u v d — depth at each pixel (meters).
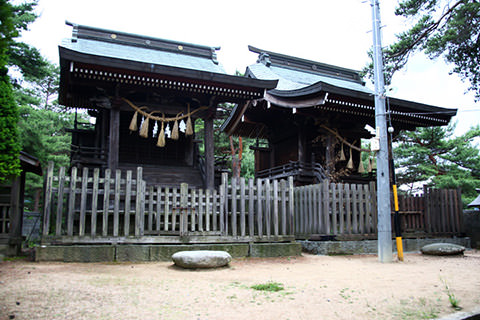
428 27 13.98
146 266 8.44
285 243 10.77
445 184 25.89
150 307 4.93
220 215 10.26
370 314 4.84
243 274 7.66
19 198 10.55
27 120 24.08
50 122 29.00
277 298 5.57
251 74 21.17
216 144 33.16
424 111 18.72
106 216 9.34
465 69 14.16
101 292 5.64
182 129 15.20
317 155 20.58
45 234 8.88
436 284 6.81
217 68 18.17
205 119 15.72
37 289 5.67
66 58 11.73
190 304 5.13
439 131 27.70
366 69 20.70
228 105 30.80
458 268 8.97
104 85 13.49
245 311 4.85
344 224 12.58
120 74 12.85
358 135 20.11
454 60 14.07
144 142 17.05
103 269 7.81
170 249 9.46
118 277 6.90
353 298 5.67
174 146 17.44
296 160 20.42
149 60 16.41
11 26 4.91
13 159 8.21
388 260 10.14
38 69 19.88
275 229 10.88
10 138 8.02
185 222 9.88
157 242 9.63
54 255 8.70
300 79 22.50
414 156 28.66
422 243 13.66
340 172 19.28
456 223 15.03
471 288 6.45
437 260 10.59
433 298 5.71
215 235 10.16
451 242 14.35
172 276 7.20
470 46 13.27
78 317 4.40
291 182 11.38
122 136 16.78
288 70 23.55
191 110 15.77
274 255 10.48
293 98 17.83
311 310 4.96
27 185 26.89
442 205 14.80
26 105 24.25
